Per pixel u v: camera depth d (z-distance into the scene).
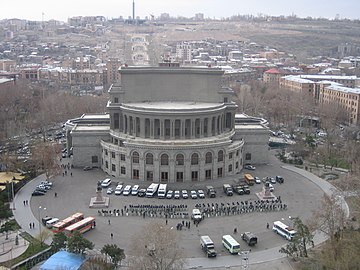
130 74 178.25
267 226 123.25
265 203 140.50
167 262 95.75
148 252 93.56
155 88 183.88
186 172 159.88
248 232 116.62
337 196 134.75
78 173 170.88
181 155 158.88
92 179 163.75
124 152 163.12
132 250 99.50
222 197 146.75
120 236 115.94
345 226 117.94
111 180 161.75
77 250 99.50
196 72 182.62
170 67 184.88
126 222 125.25
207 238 110.31
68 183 158.75
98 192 137.50
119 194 147.38
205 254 107.25
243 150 184.00
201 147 159.00
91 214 130.75
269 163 188.00
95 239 114.00
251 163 186.00
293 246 103.81
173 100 185.50
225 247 110.50
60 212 131.75
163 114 161.62
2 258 102.56
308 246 112.50
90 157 178.38
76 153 177.75
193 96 184.75
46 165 160.38
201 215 128.38
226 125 181.62
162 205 138.00
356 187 145.62
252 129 183.38
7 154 177.38
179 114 161.75
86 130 177.00
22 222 124.19
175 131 164.50
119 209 134.62
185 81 184.25
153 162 159.50
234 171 171.25
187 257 105.50
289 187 157.00
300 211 134.50
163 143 158.62
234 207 133.88
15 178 157.25
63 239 104.25
